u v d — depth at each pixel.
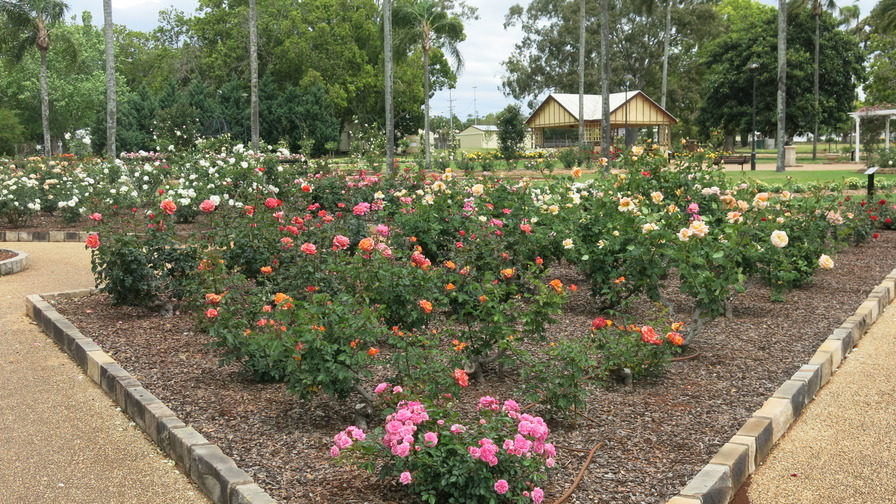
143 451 4.30
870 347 6.28
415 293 5.38
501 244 6.89
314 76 46.38
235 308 5.53
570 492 3.45
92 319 6.92
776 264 7.45
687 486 3.46
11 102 48.06
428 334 5.34
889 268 9.52
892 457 4.05
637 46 60.03
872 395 5.07
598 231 7.41
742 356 5.76
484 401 3.52
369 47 52.38
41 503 3.65
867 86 56.75
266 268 5.98
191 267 7.15
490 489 3.21
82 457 4.20
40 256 11.35
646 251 6.47
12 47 37.50
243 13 48.28
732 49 48.50
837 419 4.67
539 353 5.70
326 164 12.31
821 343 6.05
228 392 5.02
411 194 10.91
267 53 49.84
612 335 5.36
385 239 7.52
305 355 4.32
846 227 11.32
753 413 4.48
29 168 16.25
